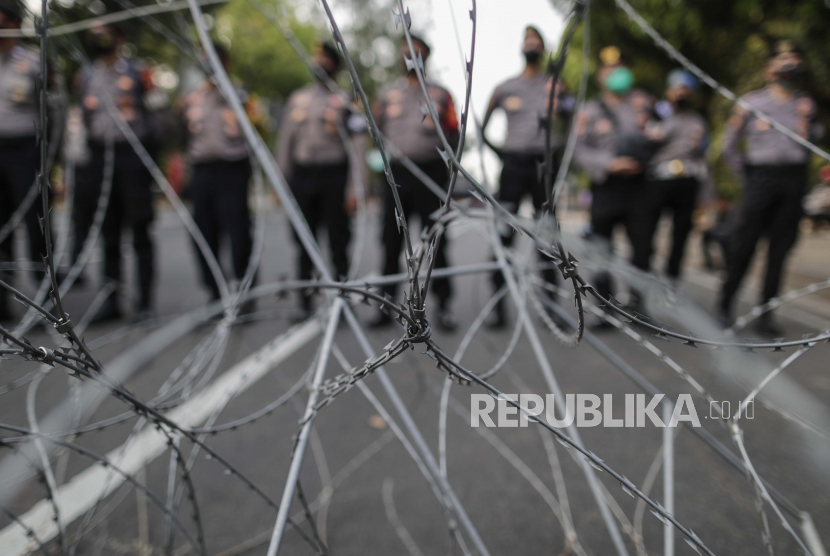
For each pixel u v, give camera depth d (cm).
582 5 59
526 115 311
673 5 661
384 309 71
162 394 119
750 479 84
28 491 141
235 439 184
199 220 355
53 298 57
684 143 367
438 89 313
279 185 114
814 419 119
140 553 123
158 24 134
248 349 276
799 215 316
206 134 344
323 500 148
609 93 354
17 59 284
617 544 99
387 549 127
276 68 1772
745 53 723
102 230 328
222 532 133
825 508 137
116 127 313
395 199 58
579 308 61
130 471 155
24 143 285
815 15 598
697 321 111
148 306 340
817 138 320
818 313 347
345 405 214
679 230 386
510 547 128
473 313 373
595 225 359
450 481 157
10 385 113
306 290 108
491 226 123
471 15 54
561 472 161
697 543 64
